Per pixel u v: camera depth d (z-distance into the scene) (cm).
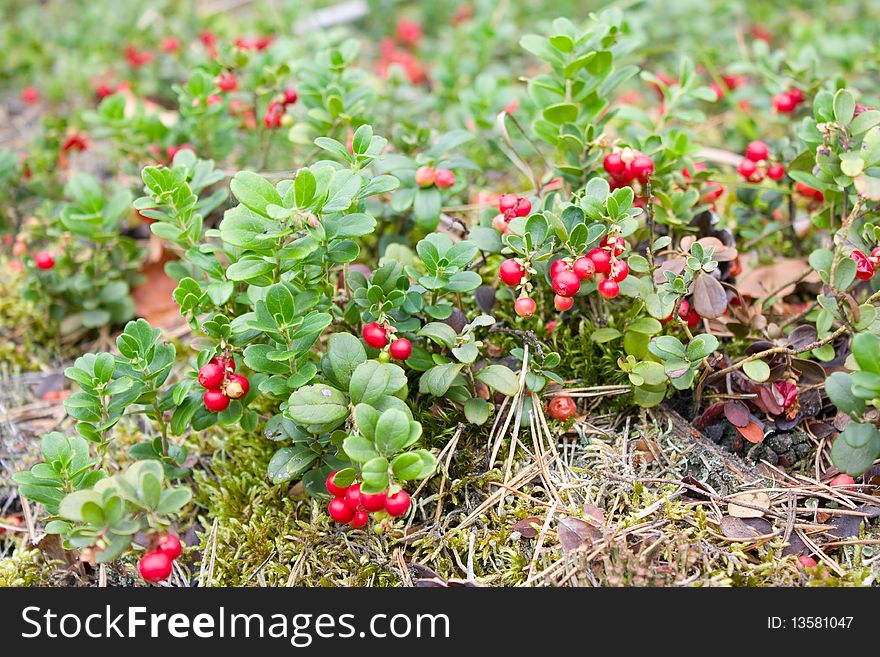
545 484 36
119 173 48
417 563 35
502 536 35
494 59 59
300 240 33
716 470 36
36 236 45
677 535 34
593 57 38
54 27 63
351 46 42
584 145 38
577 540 34
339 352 33
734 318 38
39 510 38
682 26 56
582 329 38
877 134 34
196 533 36
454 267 35
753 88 47
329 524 36
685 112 41
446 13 65
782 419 36
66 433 40
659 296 35
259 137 46
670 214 38
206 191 43
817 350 35
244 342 35
